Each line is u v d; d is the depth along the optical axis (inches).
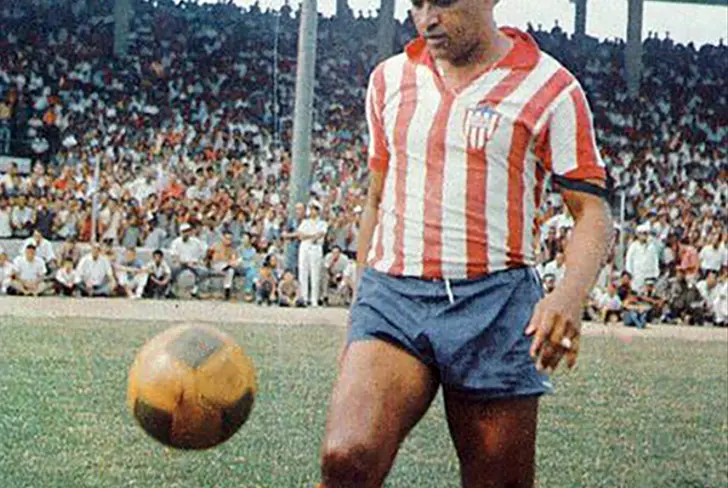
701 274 1006.4
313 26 890.1
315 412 388.5
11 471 290.5
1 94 1277.1
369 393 148.3
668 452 354.3
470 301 154.1
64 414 367.2
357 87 1461.6
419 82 158.2
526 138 154.0
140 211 964.0
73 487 277.1
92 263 842.2
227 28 1496.1
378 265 159.5
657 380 534.3
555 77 155.1
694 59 1642.5
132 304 794.2
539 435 373.1
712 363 619.5
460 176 154.4
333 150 1311.5
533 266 159.8
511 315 154.5
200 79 1413.6
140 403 151.3
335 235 912.9
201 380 149.9
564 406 436.8
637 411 434.9
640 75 1592.0
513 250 155.8
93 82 1352.1
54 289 839.1
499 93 154.3
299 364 514.3
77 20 1422.2
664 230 1087.6
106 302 800.3
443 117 155.2
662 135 1513.3
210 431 151.6
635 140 1502.2
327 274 877.2
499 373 154.0
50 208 951.6
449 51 154.7
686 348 699.4
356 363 151.9
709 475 323.3
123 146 1239.5
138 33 1456.7
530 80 154.7
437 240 155.1
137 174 1100.5
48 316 681.6
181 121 1336.1
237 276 878.4
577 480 312.0
